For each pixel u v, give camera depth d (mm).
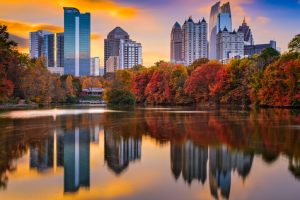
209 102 117312
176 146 28922
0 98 80562
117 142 31109
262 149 27234
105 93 140500
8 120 52250
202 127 42312
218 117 58344
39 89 119625
